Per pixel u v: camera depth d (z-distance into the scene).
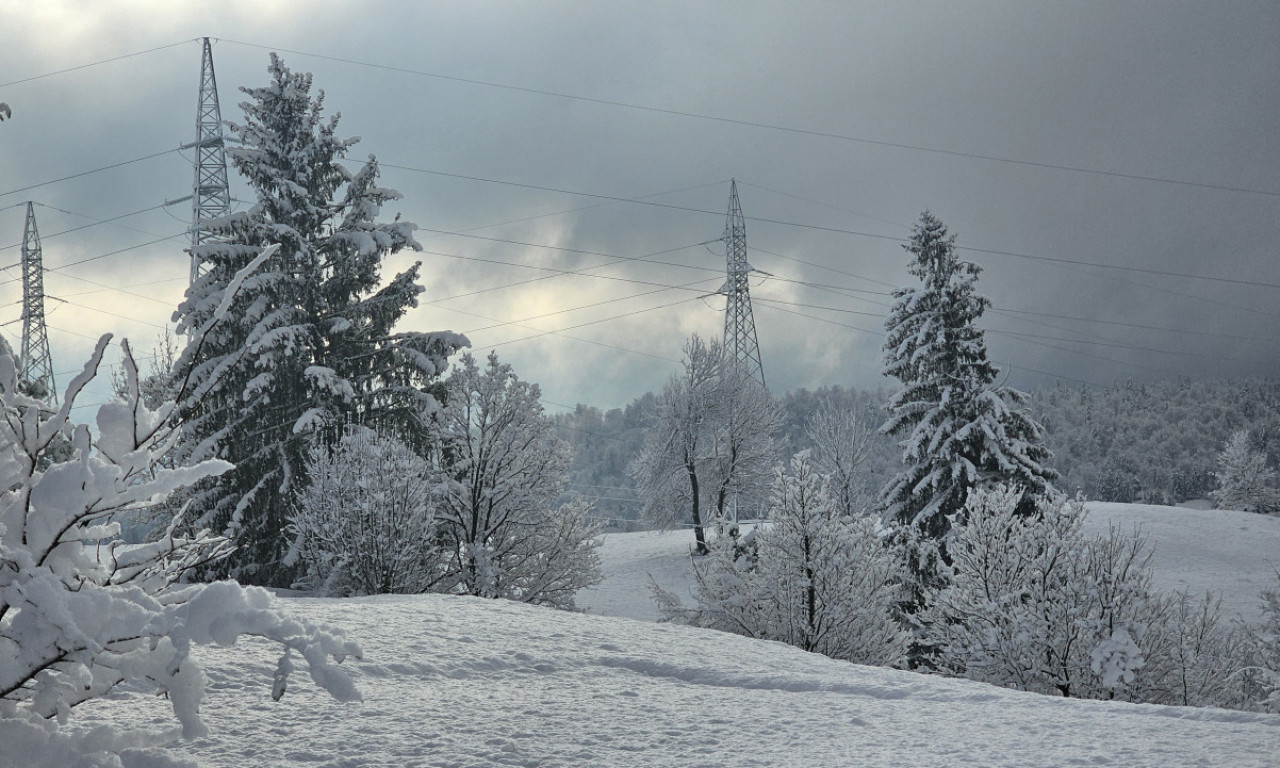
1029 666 17.27
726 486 50.59
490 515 25.48
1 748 3.80
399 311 30.94
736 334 54.91
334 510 21.78
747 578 19.92
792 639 19.03
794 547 18.98
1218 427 138.38
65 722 4.15
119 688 7.35
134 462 4.08
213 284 29.05
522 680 9.01
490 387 25.58
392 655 9.32
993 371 31.48
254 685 7.77
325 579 22.25
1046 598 17.30
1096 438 137.88
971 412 30.98
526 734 6.82
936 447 30.61
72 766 3.82
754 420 50.16
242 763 5.86
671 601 21.14
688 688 9.13
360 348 30.56
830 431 49.88
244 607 3.73
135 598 3.96
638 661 10.09
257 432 27.89
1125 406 145.25
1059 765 6.17
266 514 27.42
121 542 4.62
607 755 6.35
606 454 128.62
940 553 29.22
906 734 7.18
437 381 29.14
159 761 4.25
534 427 25.73
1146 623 17.03
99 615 3.69
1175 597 18.08
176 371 4.05
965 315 31.75
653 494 51.22
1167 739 7.00
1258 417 141.38
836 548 19.03
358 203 31.64
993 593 18.16
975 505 19.16
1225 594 35.78
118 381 24.02
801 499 19.14
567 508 25.97
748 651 11.86
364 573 21.50
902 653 19.52
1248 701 20.14
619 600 39.22
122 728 6.33
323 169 32.88
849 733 7.19
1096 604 17.08
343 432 28.38
